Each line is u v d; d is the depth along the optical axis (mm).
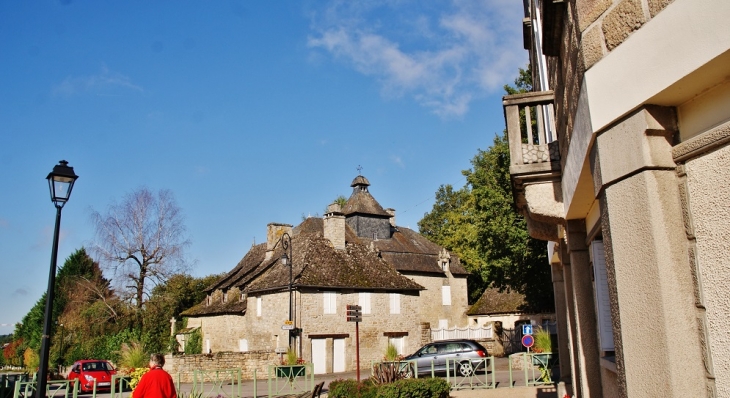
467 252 50406
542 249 25984
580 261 7375
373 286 33250
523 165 7551
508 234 26531
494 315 41500
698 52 3395
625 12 4039
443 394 15133
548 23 5820
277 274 33156
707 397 3426
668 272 3623
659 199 3742
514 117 7727
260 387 23312
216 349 37656
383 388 14367
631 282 3857
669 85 3605
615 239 4035
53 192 10391
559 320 13734
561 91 6383
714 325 3410
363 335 32562
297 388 21172
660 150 3811
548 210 7477
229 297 38469
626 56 4012
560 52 6160
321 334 31016
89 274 55438
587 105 4484
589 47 4438
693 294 3586
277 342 31141
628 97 3963
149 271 39125
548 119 9781
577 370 8922
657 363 3592
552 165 7457
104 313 40062
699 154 3613
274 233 38500
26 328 56438
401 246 44219
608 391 6203
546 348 19438
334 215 35969
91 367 25141
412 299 35344
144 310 39125
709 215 3506
